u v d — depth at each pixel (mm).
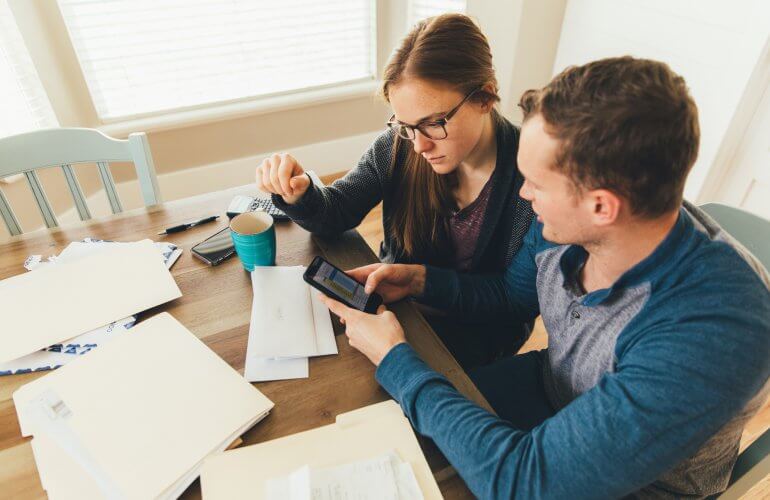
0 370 751
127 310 853
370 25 2623
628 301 642
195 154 2516
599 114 493
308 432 672
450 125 887
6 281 906
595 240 611
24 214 2061
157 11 2168
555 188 568
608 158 501
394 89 878
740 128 1760
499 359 1184
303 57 2559
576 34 2264
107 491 596
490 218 1064
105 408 687
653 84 487
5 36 1875
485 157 1036
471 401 690
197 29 2271
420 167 1074
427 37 846
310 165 2838
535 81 2475
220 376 742
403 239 1192
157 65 2281
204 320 850
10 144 1111
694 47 1799
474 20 944
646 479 563
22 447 656
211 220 1098
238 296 903
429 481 621
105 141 1167
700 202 1940
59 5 2002
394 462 635
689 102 497
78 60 2127
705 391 530
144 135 1163
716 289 556
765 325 542
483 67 877
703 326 547
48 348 789
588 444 563
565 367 823
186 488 613
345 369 774
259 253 924
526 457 599
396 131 1104
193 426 669
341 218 1090
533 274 948
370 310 867
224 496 593
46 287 894
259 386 743
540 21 2289
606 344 692
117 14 2109
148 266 951
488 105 926
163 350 780
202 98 2441
